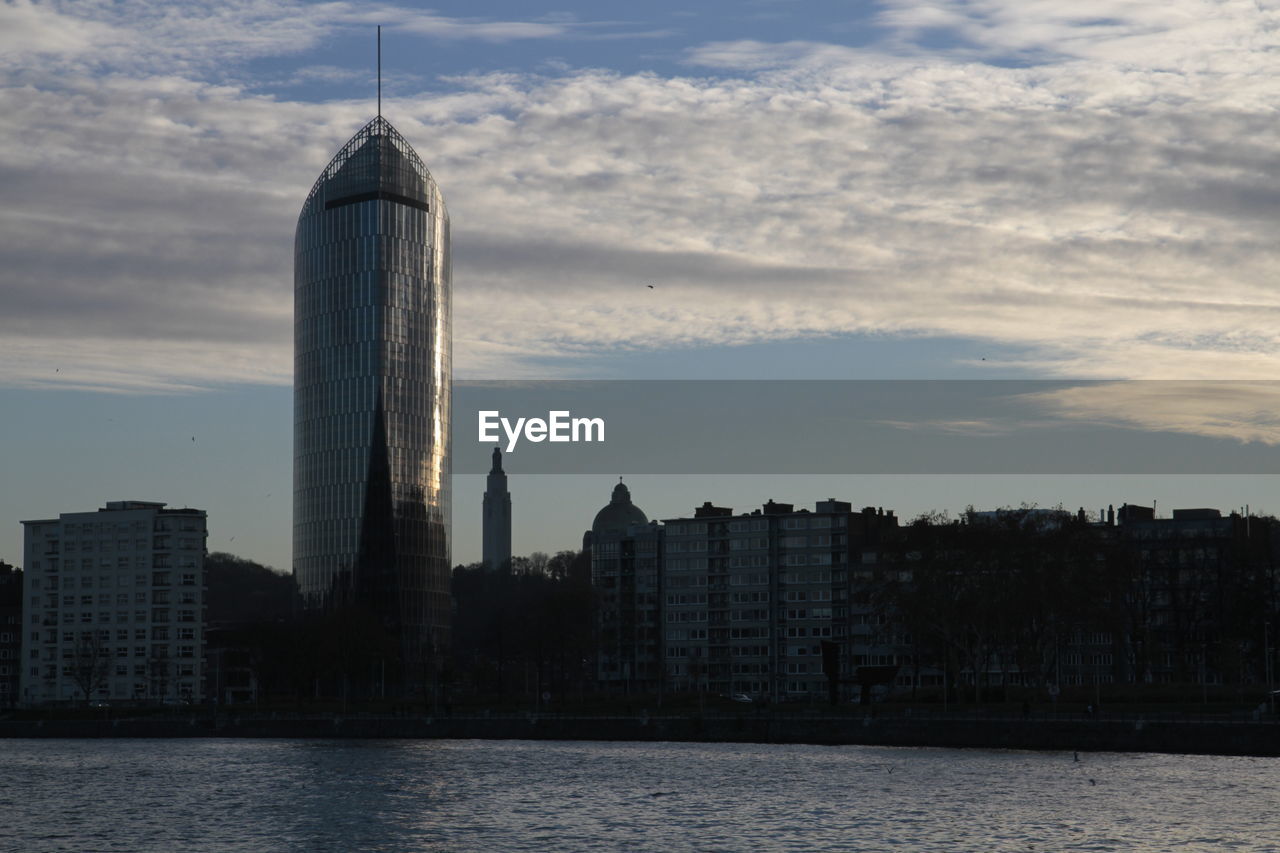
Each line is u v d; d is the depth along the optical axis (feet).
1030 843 519.60
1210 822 552.00
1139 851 504.84
